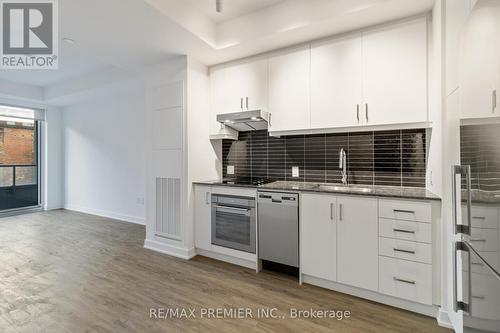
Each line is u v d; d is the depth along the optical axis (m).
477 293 1.13
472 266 1.18
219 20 2.73
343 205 2.13
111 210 4.97
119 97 4.79
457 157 1.48
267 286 2.30
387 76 2.21
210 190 2.94
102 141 5.07
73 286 2.27
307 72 2.59
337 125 2.43
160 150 3.18
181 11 2.32
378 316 1.86
